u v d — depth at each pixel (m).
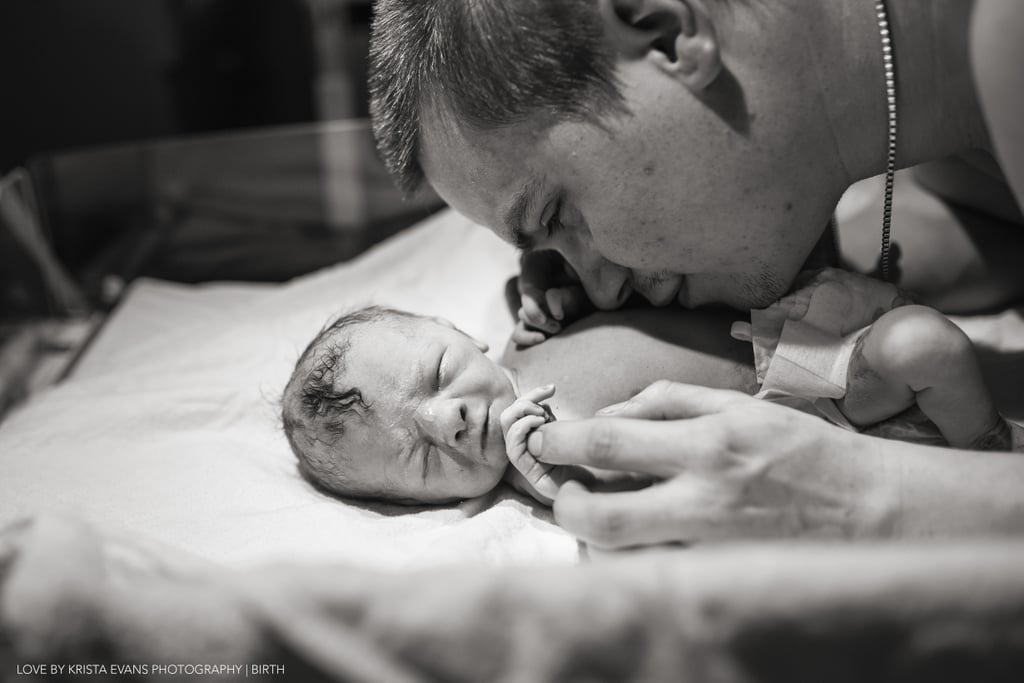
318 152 2.06
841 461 0.86
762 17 0.91
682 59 0.89
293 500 1.15
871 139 1.01
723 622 0.61
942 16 0.95
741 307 1.10
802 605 0.60
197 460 1.25
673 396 0.94
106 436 1.35
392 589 0.64
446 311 1.57
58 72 2.52
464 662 0.63
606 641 0.62
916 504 0.84
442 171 1.04
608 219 0.99
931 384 0.95
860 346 1.00
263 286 1.99
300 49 2.88
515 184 1.00
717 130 0.92
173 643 0.64
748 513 0.84
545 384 1.17
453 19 0.96
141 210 2.05
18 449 1.31
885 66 0.97
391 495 1.14
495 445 1.08
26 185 1.89
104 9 2.50
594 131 0.93
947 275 1.33
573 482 0.95
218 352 1.55
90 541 0.70
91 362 1.70
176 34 2.62
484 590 0.63
